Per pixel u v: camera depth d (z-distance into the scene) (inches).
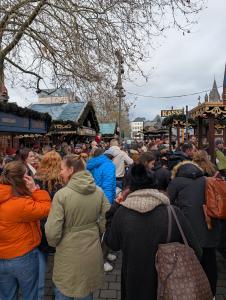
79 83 423.8
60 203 136.3
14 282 144.9
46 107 831.1
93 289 139.1
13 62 435.5
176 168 190.9
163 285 102.1
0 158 377.1
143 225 110.0
